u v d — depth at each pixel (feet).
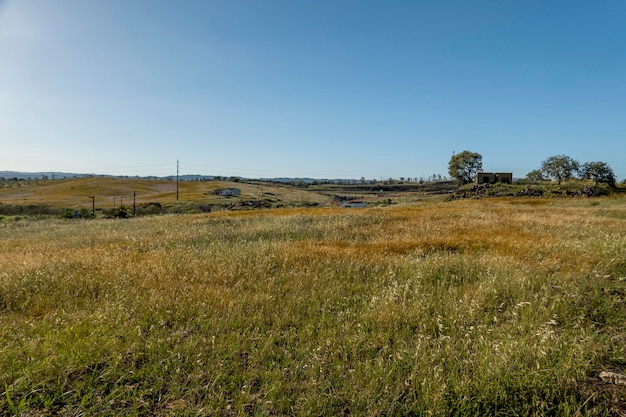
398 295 18.63
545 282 20.36
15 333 13.87
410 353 12.36
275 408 9.96
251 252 30.42
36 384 10.36
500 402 9.76
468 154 341.62
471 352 12.49
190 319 15.52
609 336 13.74
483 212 84.89
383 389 10.36
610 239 32.32
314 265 25.99
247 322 15.43
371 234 46.32
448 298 18.19
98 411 9.64
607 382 10.76
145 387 10.70
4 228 95.35
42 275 22.68
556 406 9.57
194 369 11.53
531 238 39.40
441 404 9.56
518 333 14.15
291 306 17.52
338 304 18.04
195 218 92.38
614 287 18.80
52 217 183.01
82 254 33.19
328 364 12.14
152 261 27.02
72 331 13.71
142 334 14.08
